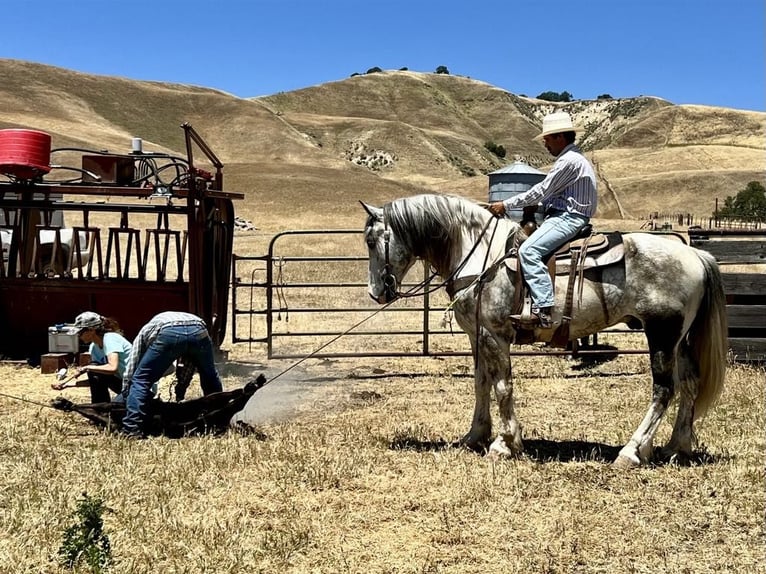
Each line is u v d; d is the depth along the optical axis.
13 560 4.70
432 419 8.46
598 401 9.32
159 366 7.40
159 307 11.38
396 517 5.49
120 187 11.16
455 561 4.82
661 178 94.94
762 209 71.19
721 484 6.09
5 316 11.71
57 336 11.12
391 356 11.19
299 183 66.69
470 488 5.98
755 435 7.57
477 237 6.80
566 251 6.57
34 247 12.03
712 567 4.74
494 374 6.76
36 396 9.49
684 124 150.38
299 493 5.95
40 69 125.56
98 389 8.12
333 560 4.80
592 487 6.07
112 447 7.05
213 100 136.88
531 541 5.10
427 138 145.50
